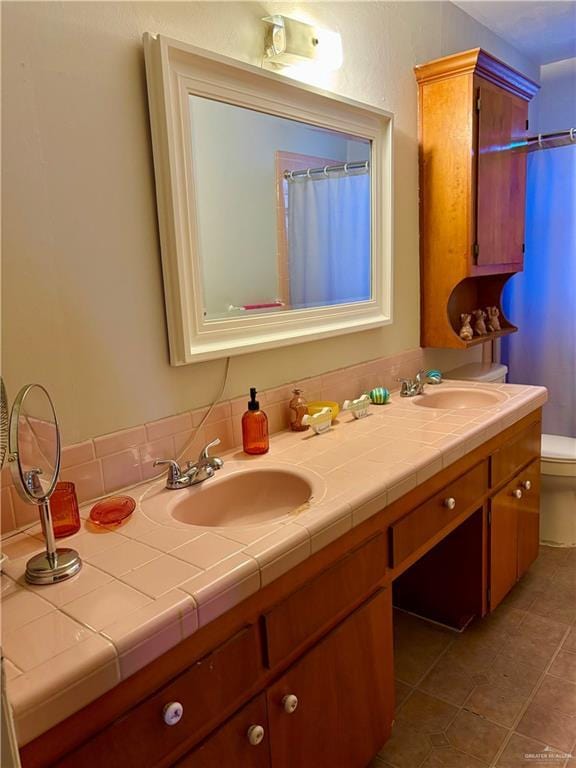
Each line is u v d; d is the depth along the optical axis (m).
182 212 1.35
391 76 2.06
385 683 1.38
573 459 2.46
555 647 1.92
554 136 2.76
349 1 1.83
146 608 0.83
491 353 3.06
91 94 1.17
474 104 2.10
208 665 0.90
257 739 0.99
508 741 1.54
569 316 2.99
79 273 1.19
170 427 1.40
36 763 0.70
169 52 1.26
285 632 1.05
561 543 2.60
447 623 2.06
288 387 1.75
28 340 1.11
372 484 1.27
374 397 2.03
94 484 1.25
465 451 1.60
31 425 1.11
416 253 2.32
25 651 0.75
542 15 2.58
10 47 1.03
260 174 1.58
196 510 1.31
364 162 1.94
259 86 1.51
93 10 1.16
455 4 2.43
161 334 1.36
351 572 1.22
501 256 2.42
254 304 1.61
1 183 1.04
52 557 0.94
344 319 1.93
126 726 0.79
